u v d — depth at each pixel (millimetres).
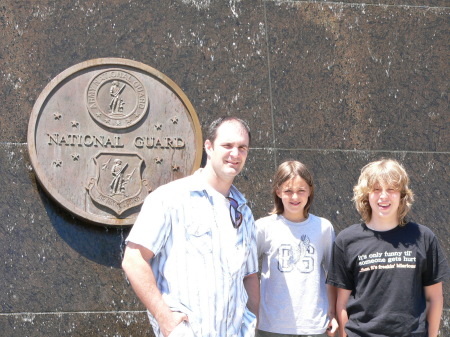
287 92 6004
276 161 5867
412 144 6172
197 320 3734
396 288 4066
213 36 5934
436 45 6387
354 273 4238
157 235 3779
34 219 5293
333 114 6059
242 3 6055
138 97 5500
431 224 6062
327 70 6125
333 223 5852
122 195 5359
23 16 5547
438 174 6172
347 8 6277
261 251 4613
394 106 6203
